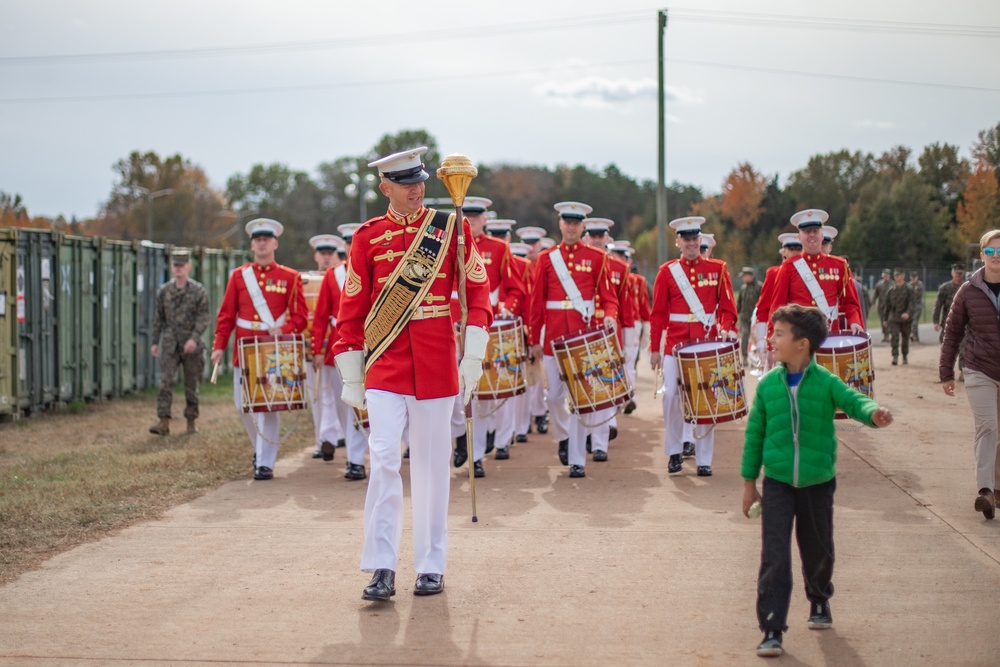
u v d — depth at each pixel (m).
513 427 10.24
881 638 4.75
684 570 5.83
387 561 5.33
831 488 4.71
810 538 4.72
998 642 4.69
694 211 57.19
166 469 9.20
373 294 5.51
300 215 99.19
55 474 9.02
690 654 4.58
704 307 9.26
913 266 46.84
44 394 13.67
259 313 9.14
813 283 9.37
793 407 4.65
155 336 11.78
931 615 5.05
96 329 15.11
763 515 4.68
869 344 8.31
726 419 8.46
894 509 7.27
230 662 4.55
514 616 5.10
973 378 6.91
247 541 6.60
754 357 16.52
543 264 9.30
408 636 4.84
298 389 8.76
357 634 4.87
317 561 6.12
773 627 4.53
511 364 9.12
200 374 11.90
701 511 7.33
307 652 4.65
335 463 9.79
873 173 61.44
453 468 9.28
